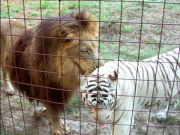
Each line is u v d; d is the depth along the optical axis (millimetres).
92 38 3365
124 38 6492
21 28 4113
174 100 3562
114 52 5941
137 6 8266
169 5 8234
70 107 4438
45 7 8445
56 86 3453
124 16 7633
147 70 3203
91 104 2631
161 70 3262
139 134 3805
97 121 2705
